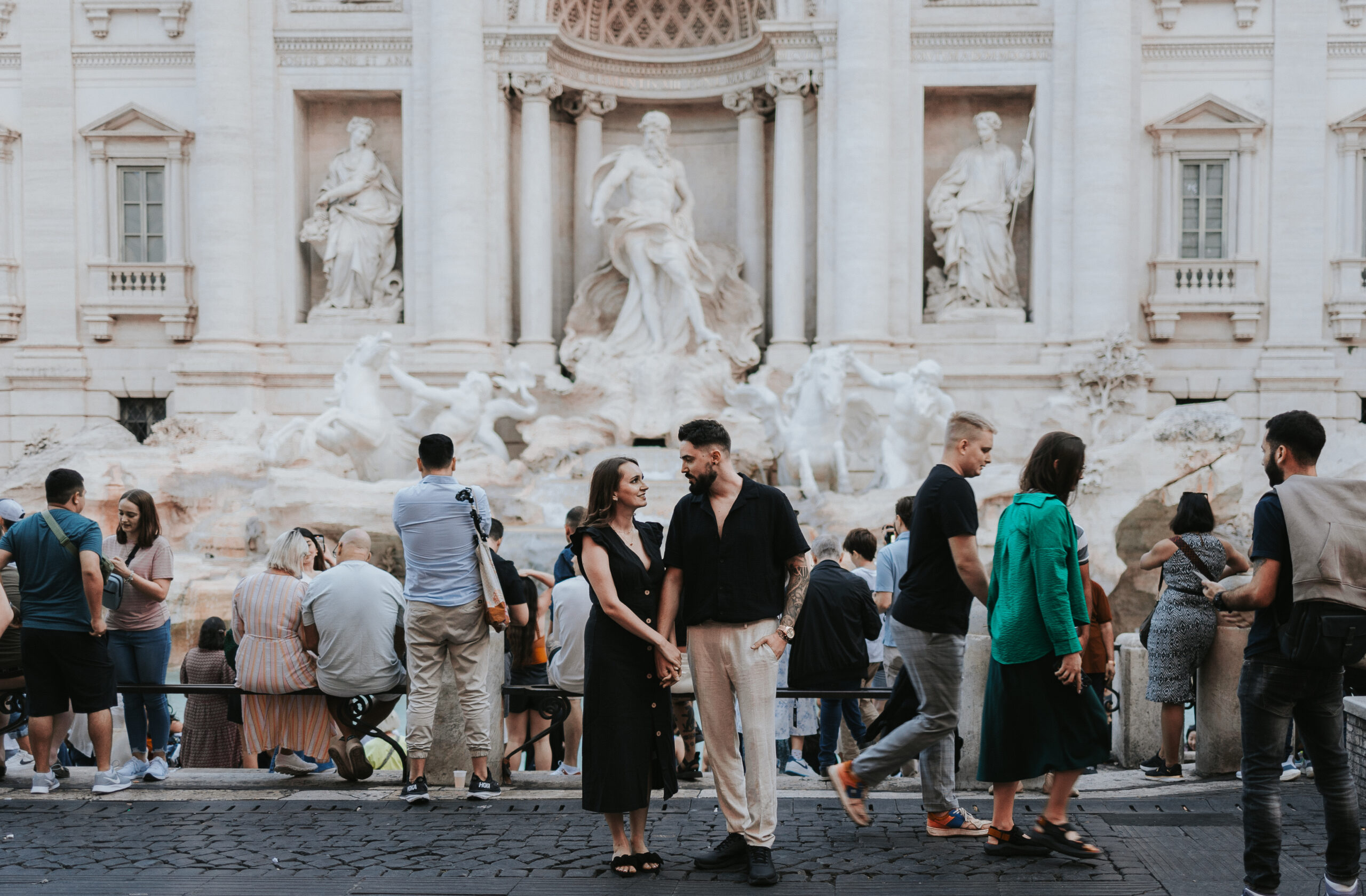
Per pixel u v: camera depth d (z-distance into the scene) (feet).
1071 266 104.12
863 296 101.96
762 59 108.17
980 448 28.73
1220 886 26.00
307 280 110.42
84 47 109.40
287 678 35.60
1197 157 106.42
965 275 106.11
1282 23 105.19
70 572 33.99
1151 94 107.04
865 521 78.33
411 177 107.34
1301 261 105.70
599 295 109.09
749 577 26.89
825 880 26.68
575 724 39.58
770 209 111.96
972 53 104.83
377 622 35.22
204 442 92.58
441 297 103.76
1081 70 102.58
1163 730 37.35
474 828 31.09
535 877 26.99
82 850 29.22
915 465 86.17
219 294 104.88
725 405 101.09
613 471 27.50
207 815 32.42
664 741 27.25
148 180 110.32
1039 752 27.45
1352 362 106.93
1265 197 106.42
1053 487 27.89
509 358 103.86
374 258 108.17
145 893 25.95
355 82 106.63
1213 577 36.63
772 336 109.09
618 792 26.63
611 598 26.58
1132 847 28.86
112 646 37.06
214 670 42.47
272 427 101.76
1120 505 83.35
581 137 111.55
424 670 33.71
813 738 42.93
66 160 109.81
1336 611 23.56
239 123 105.09
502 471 91.25
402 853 28.86
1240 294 105.70
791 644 36.27
